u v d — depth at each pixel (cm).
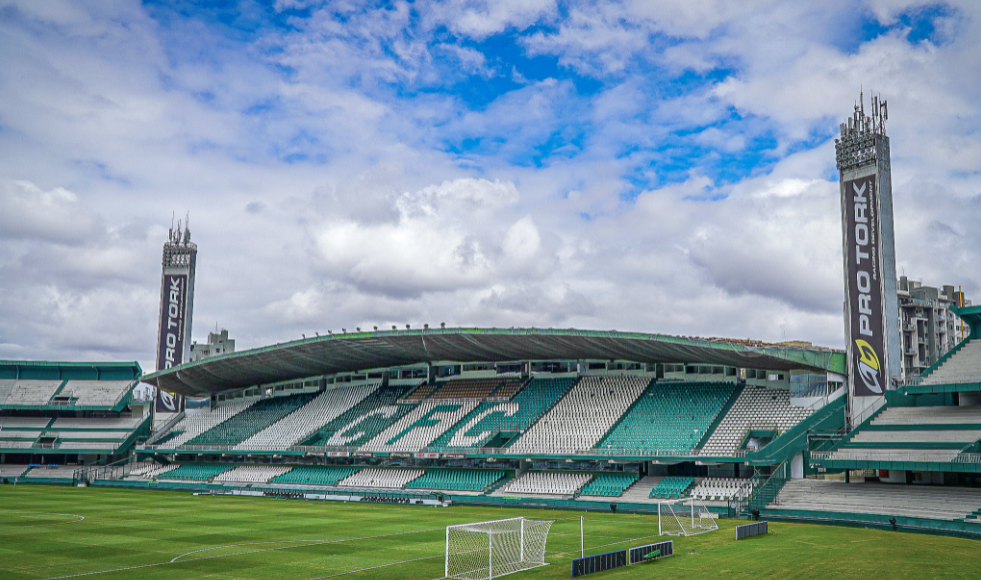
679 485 7244
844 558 4034
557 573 3694
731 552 4278
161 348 12244
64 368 12588
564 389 9288
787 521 6053
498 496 7856
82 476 10894
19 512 6756
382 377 10962
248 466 10400
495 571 3753
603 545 4641
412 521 6116
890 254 6794
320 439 10106
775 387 7925
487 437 8681
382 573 3722
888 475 6662
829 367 7144
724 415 7744
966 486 5984
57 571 3791
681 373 8719
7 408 11850
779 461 6800
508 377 9925
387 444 9206
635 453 7475
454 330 8394
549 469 8394
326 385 11662
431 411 9719
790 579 3444
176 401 12344
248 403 12281
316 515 6612
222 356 10225
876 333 6725
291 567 3897
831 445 6681
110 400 12169
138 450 11238
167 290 12419
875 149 6844
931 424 6144
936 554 4169
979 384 5806
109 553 4359
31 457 11856
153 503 7800
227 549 4516
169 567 3900
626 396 8706
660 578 3478
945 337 11806
